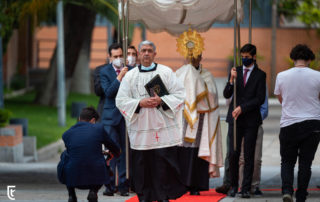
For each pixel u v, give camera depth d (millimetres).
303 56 16281
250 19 21203
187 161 19297
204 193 20109
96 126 15789
